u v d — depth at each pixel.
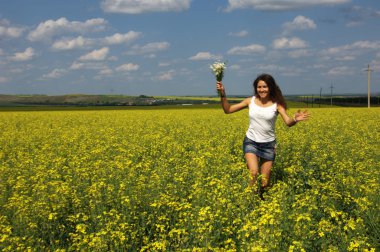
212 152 12.19
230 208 6.67
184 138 16.64
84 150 13.39
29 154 13.26
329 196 7.62
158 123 24.48
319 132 17.39
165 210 7.12
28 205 7.02
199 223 5.92
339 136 16.06
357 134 16.59
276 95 8.82
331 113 33.12
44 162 11.19
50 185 8.34
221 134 17.39
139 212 7.02
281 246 5.39
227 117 29.08
